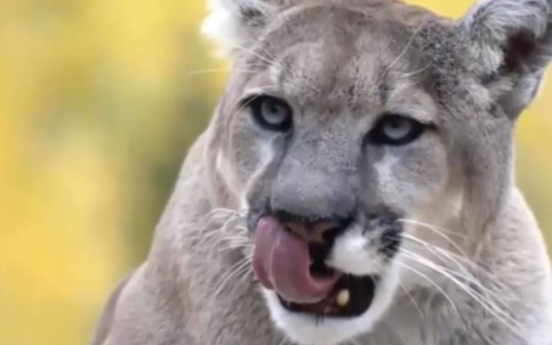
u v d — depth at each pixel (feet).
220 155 35.86
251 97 34.68
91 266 79.82
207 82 79.82
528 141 75.10
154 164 79.56
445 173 34.35
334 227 32.96
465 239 35.09
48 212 81.46
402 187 33.83
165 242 37.68
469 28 34.99
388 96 33.81
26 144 83.30
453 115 34.45
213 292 36.40
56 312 79.36
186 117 79.51
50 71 84.43
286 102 34.17
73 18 84.38
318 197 32.73
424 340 35.96
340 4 35.58
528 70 35.60
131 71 82.38
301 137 33.60
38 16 85.40
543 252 37.65
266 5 36.45
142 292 38.01
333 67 33.86
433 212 34.35
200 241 36.63
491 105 35.22
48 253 80.48
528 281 36.63
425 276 34.81
